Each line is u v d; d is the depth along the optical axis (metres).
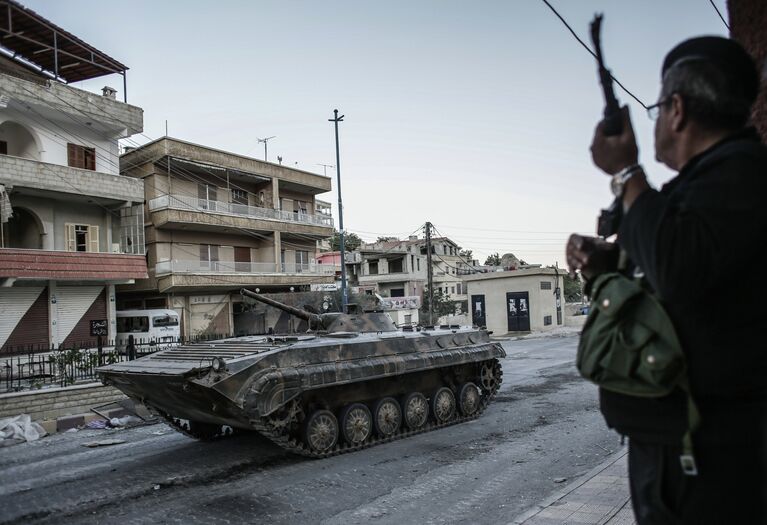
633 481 1.62
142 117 23.73
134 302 28.48
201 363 7.91
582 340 1.68
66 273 21.14
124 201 23.27
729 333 1.38
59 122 21.83
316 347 8.73
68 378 13.41
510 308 33.69
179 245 27.73
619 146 1.55
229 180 30.31
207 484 7.23
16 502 6.75
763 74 2.02
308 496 6.62
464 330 11.84
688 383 1.42
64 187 21.02
